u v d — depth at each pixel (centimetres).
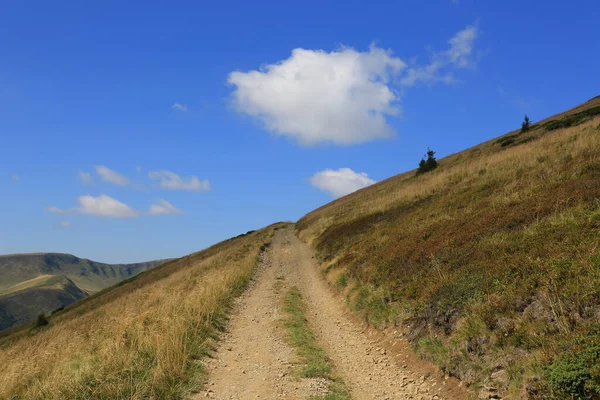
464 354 787
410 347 982
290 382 868
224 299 1653
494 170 2295
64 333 1823
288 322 1387
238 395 809
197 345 1057
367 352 1085
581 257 786
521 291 798
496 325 776
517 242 1030
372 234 2188
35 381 829
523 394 609
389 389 841
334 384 864
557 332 664
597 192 1088
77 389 757
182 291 1888
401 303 1176
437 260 1234
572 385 533
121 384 768
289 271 2595
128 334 1072
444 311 955
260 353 1084
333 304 1650
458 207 1803
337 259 2191
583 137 2039
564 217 1026
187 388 814
